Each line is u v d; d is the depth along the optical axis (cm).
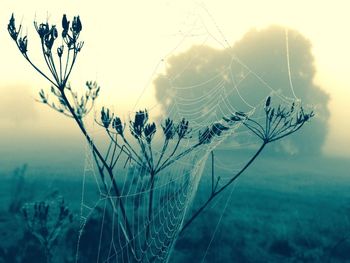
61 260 787
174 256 1076
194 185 697
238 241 1260
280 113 489
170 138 469
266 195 2352
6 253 904
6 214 1458
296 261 1203
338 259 1248
